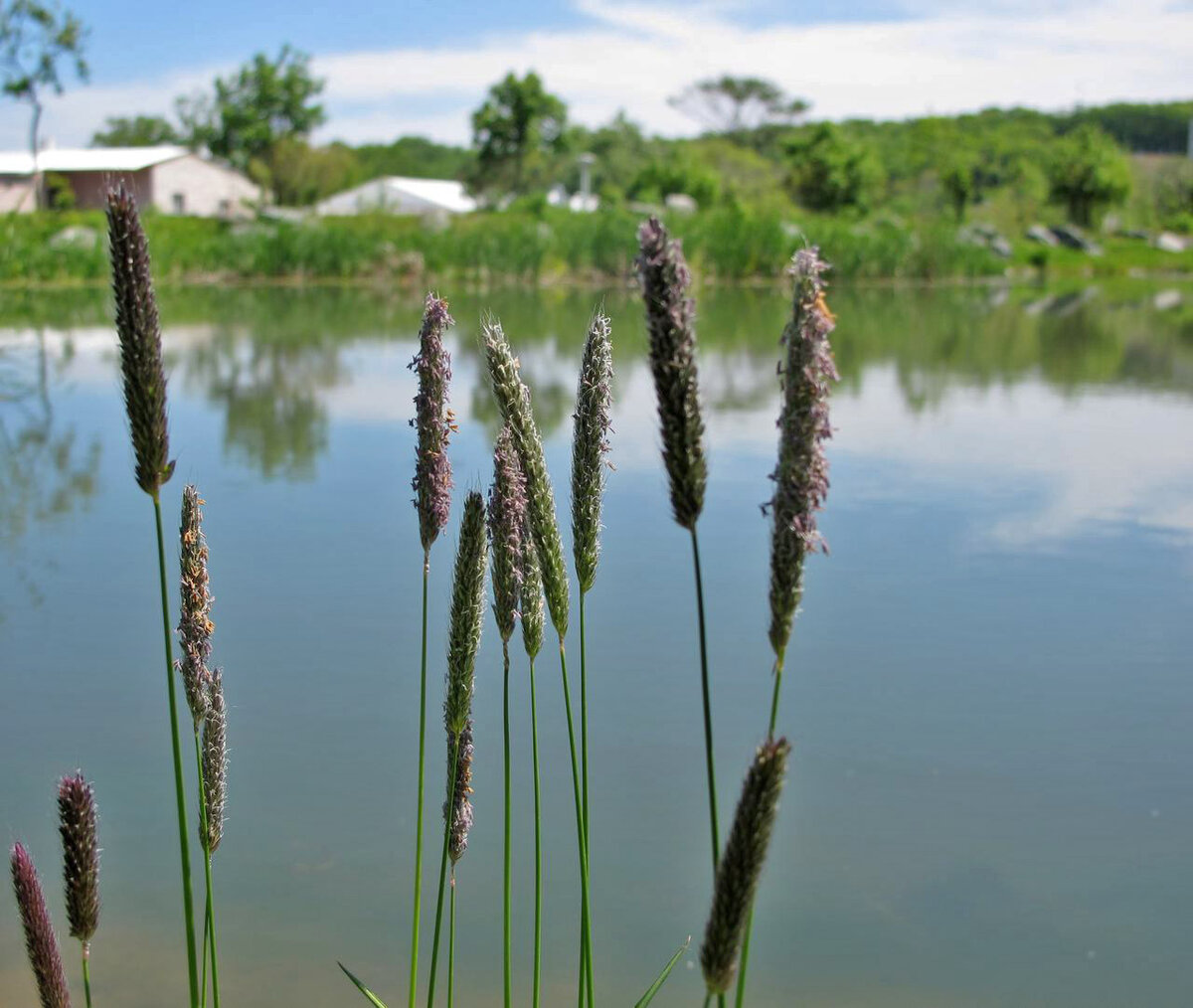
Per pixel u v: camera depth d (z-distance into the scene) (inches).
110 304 1326.3
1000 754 274.7
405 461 565.0
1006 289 1840.6
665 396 84.7
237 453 580.1
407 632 346.0
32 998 193.3
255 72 3233.3
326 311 1338.6
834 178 2849.4
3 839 237.5
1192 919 216.5
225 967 202.1
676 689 309.6
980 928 213.3
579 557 119.6
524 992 199.0
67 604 374.6
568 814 253.8
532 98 3457.2
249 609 363.3
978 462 556.1
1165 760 272.4
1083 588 384.2
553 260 1879.9
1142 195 3309.5
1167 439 609.9
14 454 581.6
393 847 239.8
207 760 118.0
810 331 88.1
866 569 404.8
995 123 4527.6
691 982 202.4
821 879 228.5
